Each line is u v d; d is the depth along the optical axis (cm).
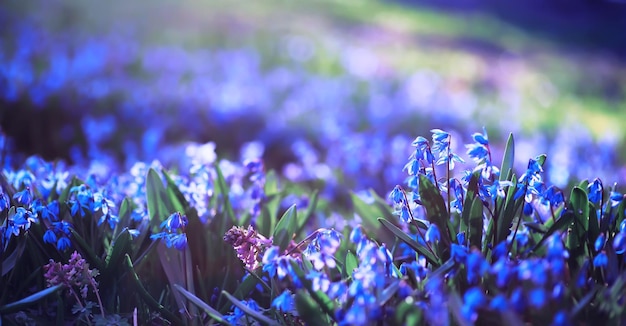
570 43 2158
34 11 1365
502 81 1434
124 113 757
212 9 1728
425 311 231
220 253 319
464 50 1783
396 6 2312
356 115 859
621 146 824
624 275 246
